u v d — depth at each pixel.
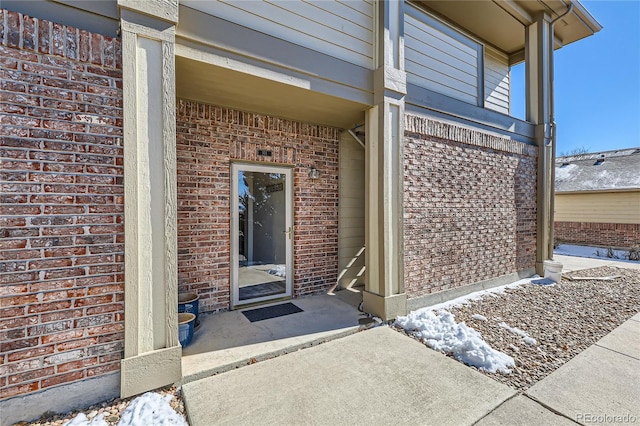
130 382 2.28
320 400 2.28
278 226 4.70
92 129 2.23
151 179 2.41
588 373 2.69
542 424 2.04
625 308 4.45
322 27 3.53
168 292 2.46
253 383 2.50
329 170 5.12
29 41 2.05
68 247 2.14
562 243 13.28
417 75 5.52
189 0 2.70
